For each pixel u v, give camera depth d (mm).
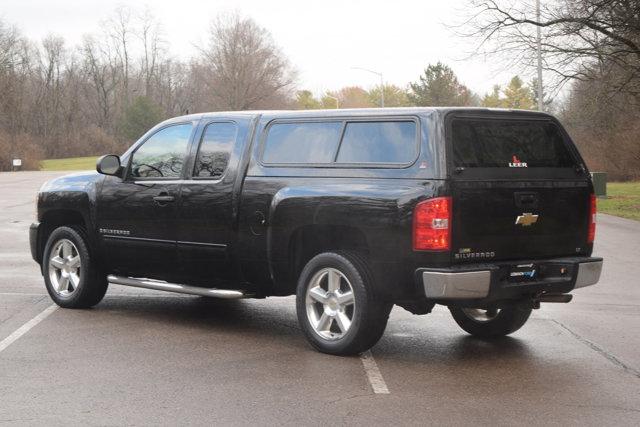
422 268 6469
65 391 5961
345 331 6980
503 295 6656
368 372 6559
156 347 7387
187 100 128625
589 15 25781
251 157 7715
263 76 121750
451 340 7887
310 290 7191
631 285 11719
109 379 6293
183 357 7016
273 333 8039
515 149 6973
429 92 104938
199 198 7965
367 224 6742
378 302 6828
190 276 8281
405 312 9406
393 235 6605
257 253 7559
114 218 8711
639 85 27344
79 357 6984
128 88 124062
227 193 7746
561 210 7141
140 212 8469
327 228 7188
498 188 6703
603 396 5973
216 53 123062
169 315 8945
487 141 6805
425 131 6629
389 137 6867
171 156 8398
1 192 35062
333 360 6953
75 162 89875
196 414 5441
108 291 10586
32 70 110750
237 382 6234
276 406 5633
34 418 5340
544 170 7098
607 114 40031
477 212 6586
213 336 7879
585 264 7070
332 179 7070
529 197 6879
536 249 7000
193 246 8039
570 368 6816
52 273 9359
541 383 6320
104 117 120375
